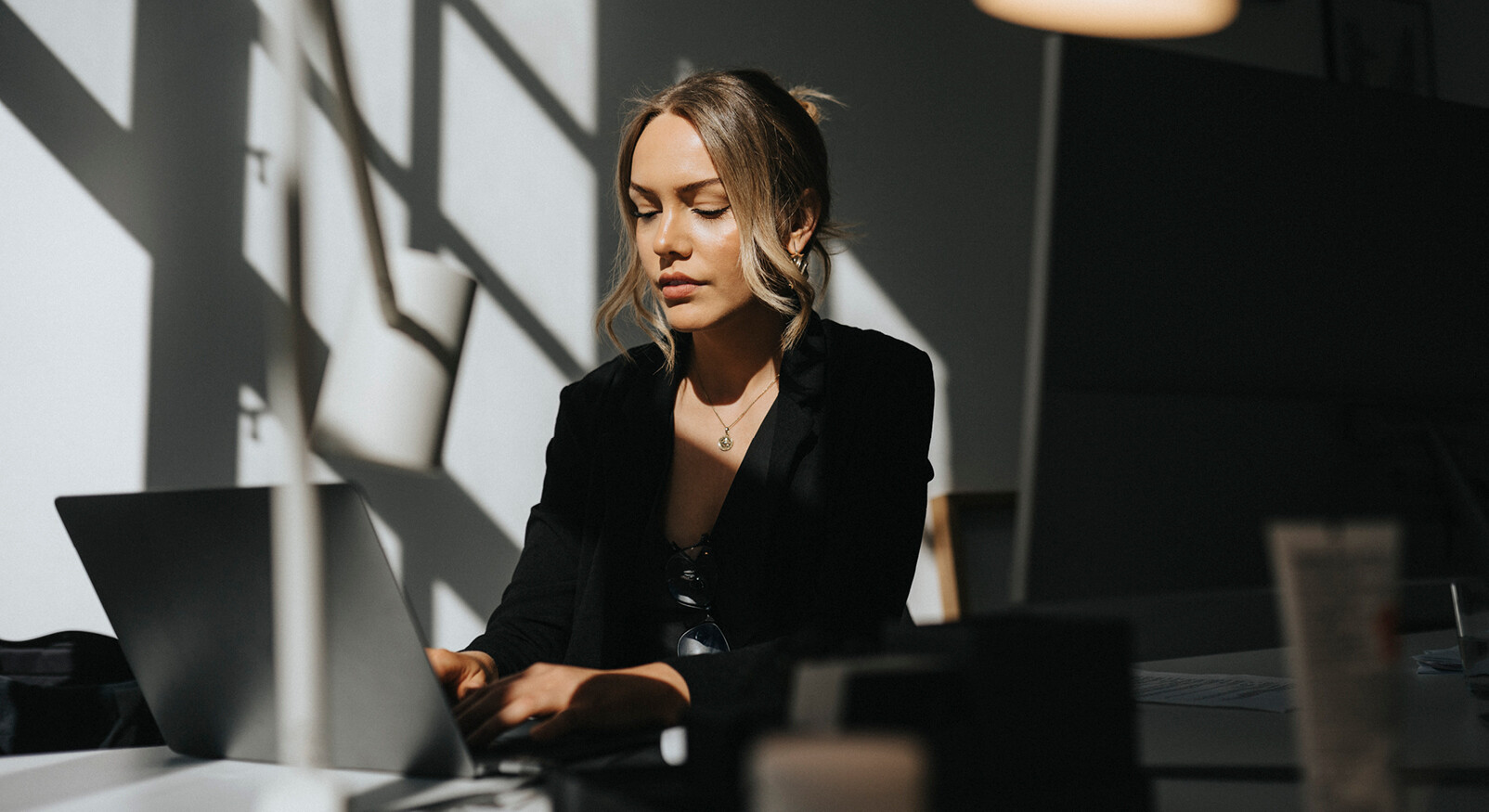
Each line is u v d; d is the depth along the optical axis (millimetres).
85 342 2564
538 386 2967
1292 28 3967
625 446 1375
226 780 764
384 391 543
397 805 666
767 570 1289
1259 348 651
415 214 2836
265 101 2727
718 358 1393
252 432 2682
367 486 2771
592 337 3031
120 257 2598
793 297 1339
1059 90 602
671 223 1264
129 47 2617
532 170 2980
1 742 1766
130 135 2613
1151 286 621
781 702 590
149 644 810
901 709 459
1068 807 472
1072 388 599
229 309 2680
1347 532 438
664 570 1315
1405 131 718
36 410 2518
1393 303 697
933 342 3459
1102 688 492
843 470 1334
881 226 3396
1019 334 3613
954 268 3510
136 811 681
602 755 767
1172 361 625
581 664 1253
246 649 735
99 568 798
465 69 2914
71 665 2020
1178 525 617
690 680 882
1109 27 1585
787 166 1324
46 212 2547
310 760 492
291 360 446
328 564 664
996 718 469
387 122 2814
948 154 3523
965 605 3016
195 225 2658
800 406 1344
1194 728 864
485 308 2912
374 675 705
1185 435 624
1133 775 490
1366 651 431
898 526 1313
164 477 2607
